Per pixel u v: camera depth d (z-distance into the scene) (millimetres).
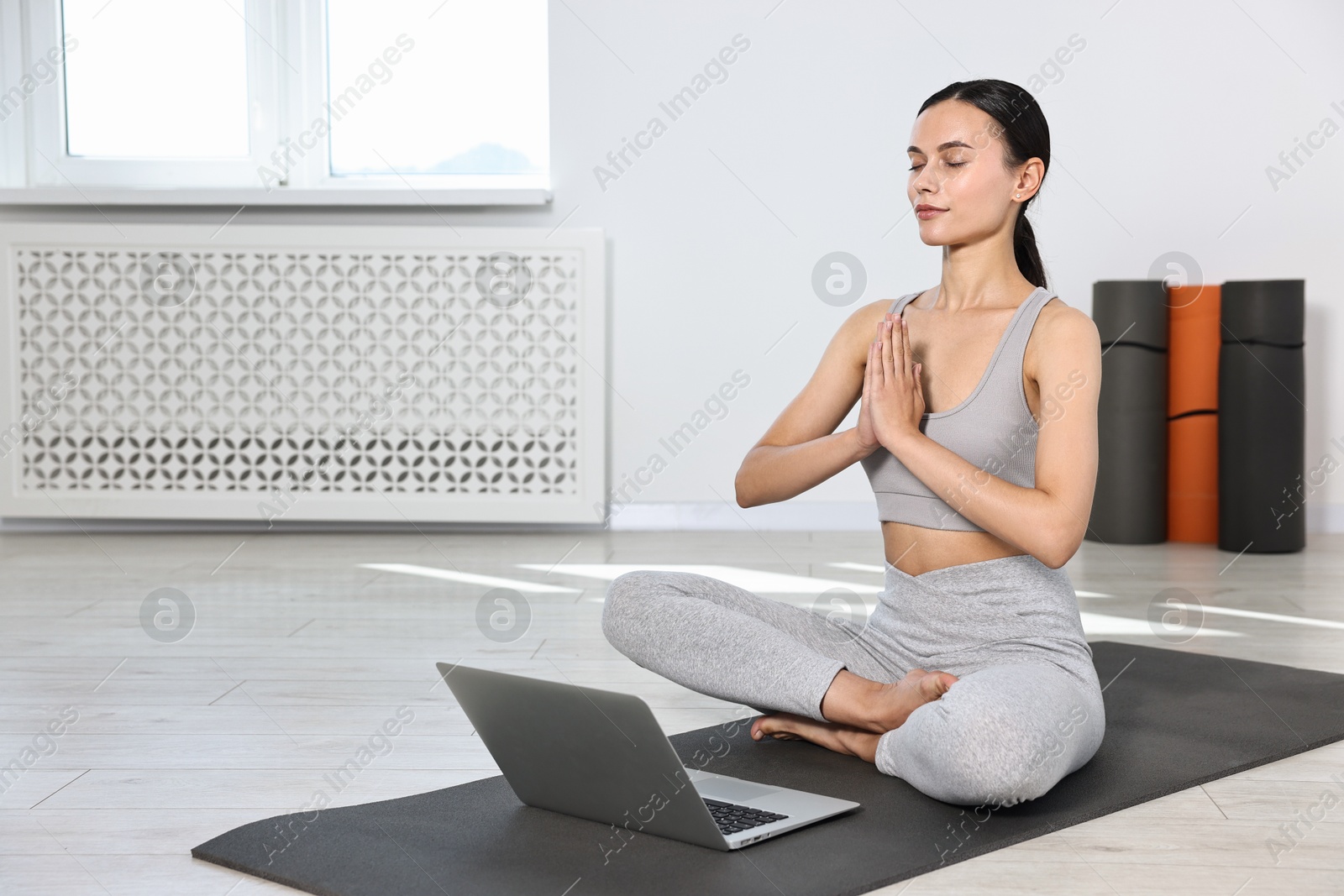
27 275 3467
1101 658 1936
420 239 3434
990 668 1260
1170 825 1198
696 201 3514
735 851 1099
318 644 2074
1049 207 3498
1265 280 3211
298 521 3574
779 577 2717
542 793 1214
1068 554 1271
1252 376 3115
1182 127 3465
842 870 1055
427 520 3492
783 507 3562
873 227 3498
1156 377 3268
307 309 3471
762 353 3539
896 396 1333
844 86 3471
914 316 1466
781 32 3469
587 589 2611
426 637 2127
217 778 1367
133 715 1629
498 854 1100
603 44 3486
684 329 3543
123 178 3609
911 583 1406
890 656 1418
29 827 1209
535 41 3566
